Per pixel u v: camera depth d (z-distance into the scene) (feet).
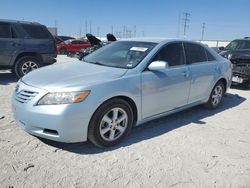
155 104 14.57
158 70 14.58
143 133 14.83
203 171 11.37
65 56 74.02
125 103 13.05
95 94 11.84
